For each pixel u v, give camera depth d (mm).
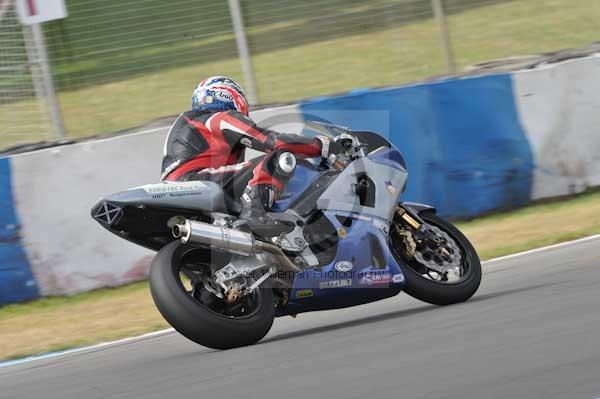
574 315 17000
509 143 34125
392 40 40062
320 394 13656
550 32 48125
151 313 26312
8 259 28953
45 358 22047
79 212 29672
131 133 31750
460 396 12648
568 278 22016
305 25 38875
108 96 36344
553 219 32156
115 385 16641
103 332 24641
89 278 29703
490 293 21906
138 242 19250
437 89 33281
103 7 36125
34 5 32750
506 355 14602
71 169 29688
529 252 27875
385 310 22359
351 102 32375
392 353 15945
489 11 48156
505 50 45781
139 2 36438
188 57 36688
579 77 35250
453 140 33438
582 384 12445
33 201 29203
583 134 35250
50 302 29109
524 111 34406
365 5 39688
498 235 31047
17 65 34281
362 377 14367
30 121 34438
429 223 21859
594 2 51031
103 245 29906
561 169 34906
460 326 17688
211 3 36469
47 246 29328
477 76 33906
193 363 17547
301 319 23297
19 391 17781
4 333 26266
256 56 38438
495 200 34000
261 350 17875
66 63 35969
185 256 18703
